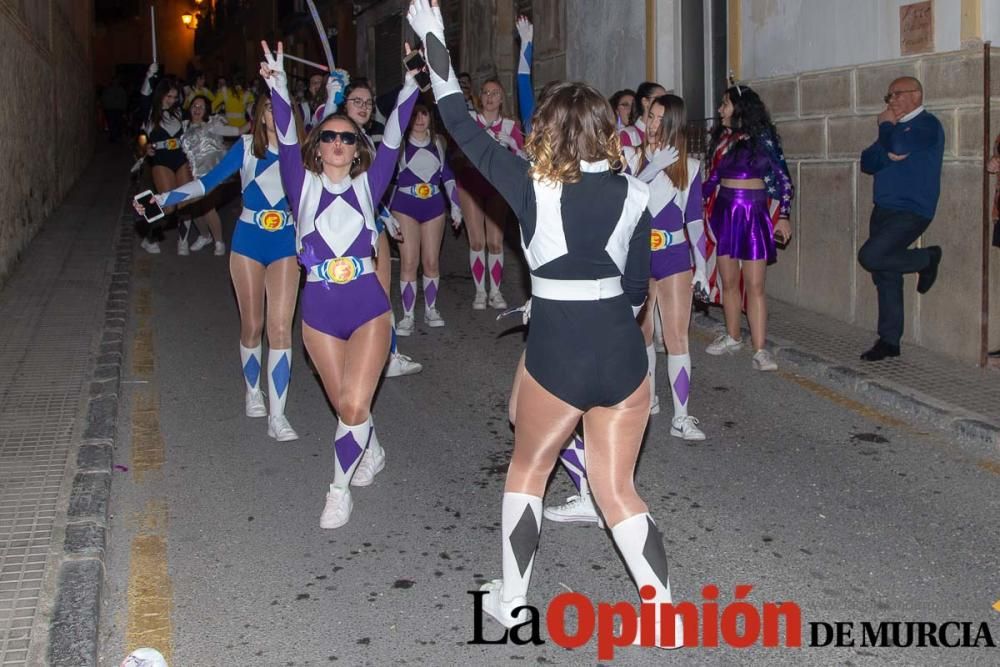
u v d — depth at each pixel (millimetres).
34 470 5523
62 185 15742
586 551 4746
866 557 4629
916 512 5094
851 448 5996
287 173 4883
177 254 12195
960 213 7387
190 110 9875
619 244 3604
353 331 4918
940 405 6418
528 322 4102
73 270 10781
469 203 9406
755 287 7434
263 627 4078
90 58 25031
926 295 7766
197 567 4590
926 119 7293
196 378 7477
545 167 3549
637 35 11531
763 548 4734
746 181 7375
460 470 5766
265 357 8016
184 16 52281
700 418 6555
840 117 8469
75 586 4215
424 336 8711
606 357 3604
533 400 3703
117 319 8742
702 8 10633
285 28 31719
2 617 4035
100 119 32812
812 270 8992
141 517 5121
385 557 4695
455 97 3740
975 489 5363
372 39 23062
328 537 4906
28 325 8555
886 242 7328
